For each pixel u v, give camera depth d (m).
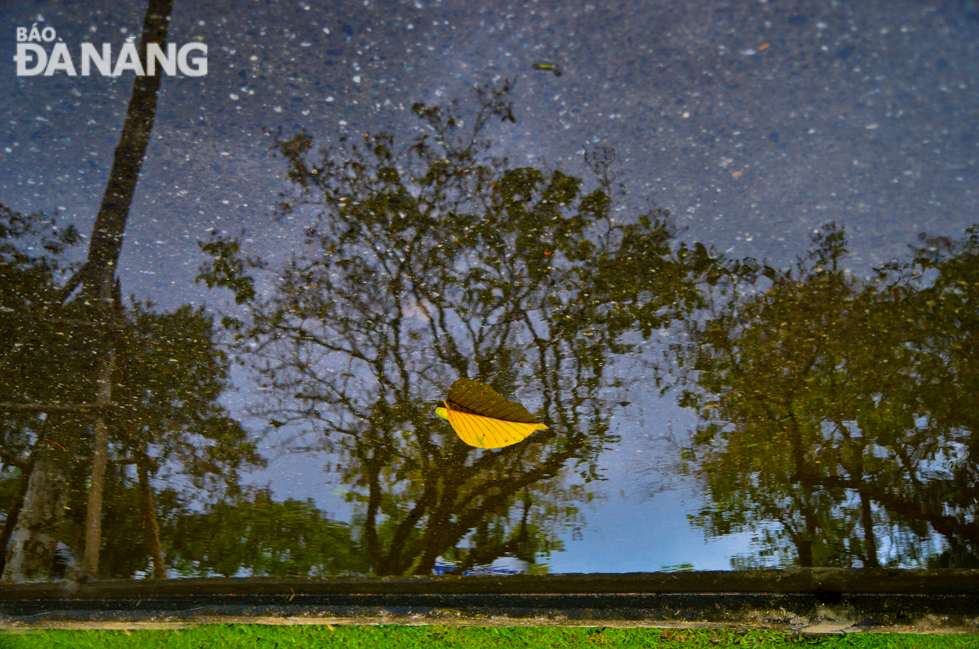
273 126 2.96
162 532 1.95
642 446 2.01
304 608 1.76
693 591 1.68
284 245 2.63
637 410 2.12
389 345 2.33
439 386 2.21
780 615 1.63
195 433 2.19
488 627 1.76
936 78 2.70
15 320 2.41
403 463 2.08
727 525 1.87
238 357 2.35
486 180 2.76
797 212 2.53
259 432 2.17
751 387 2.17
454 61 3.11
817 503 1.85
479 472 2.01
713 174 2.68
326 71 3.10
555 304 2.41
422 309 2.42
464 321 2.38
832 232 2.46
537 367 2.23
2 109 3.01
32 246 2.60
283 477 2.05
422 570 1.79
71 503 2.03
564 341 2.31
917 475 1.92
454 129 2.92
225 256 2.59
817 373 2.19
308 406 2.21
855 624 1.61
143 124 2.98
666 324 2.33
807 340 2.26
